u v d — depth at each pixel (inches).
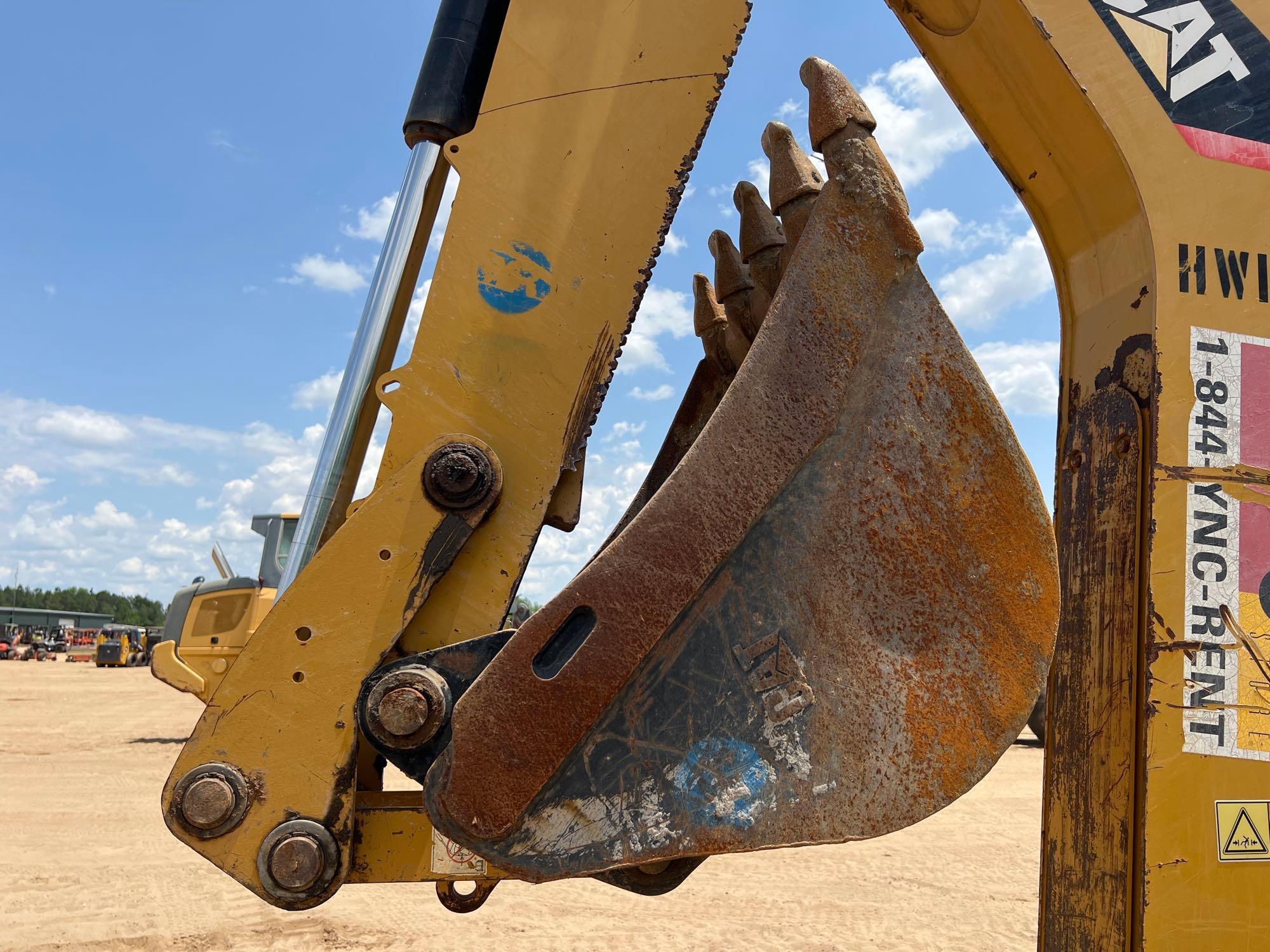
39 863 227.1
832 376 57.4
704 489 55.1
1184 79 73.2
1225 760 66.9
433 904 203.3
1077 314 80.2
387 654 61.4
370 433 75.4
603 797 52.2
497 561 64.0
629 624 53.0
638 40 68.6
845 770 54.1
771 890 219.1
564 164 67.4
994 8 73.7
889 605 56.4
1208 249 71.6
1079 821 73.0
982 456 58.1
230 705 60.1
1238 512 69.2
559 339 66.3
